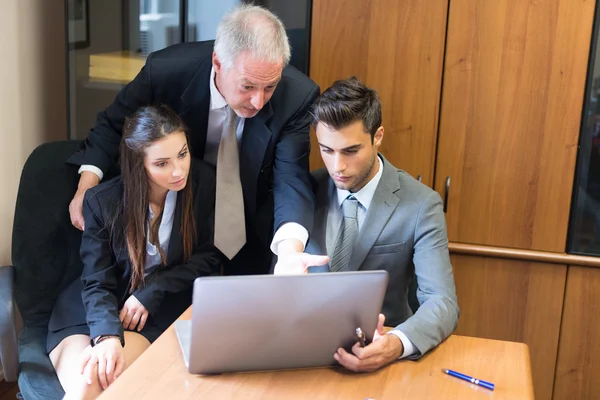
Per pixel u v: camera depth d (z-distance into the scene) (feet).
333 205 6.11
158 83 6.40
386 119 7.73
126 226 5.93
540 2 7.13
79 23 8.13
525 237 7.68
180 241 6.15
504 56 7.32
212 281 4.11
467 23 7.33
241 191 6.53
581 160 7.39
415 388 4.43
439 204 5.87
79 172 6.51
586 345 7.77
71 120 8.35
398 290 5.96
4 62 7.76
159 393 4.22
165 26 8.04
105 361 5.27
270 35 5.49
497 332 7.95
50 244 6.45
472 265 7.87
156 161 5.69
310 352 4.50
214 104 6.34
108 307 5.72
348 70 7.70
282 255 5.21
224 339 4.30
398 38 7.52
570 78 7.23
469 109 7.52
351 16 7.57
